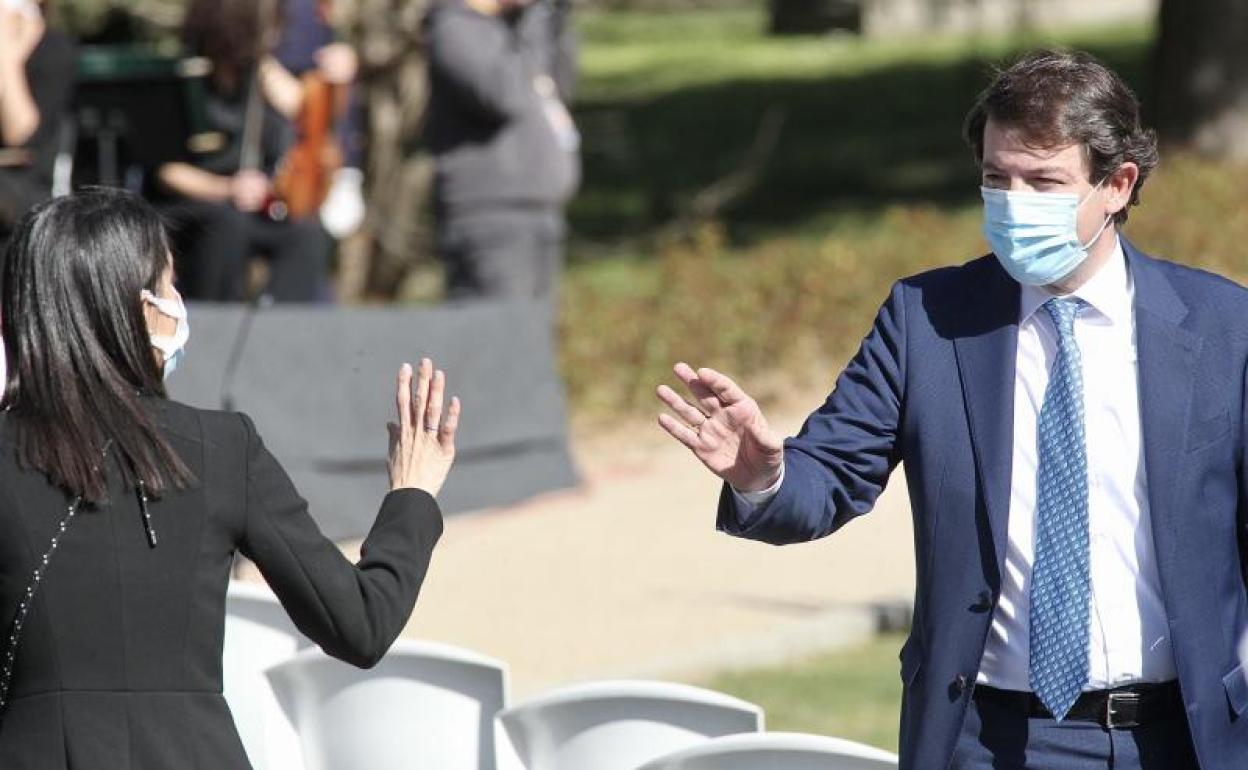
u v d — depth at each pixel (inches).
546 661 706.2
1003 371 352.2
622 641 725.3
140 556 325.7
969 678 346.0
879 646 751.1
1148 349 347.6
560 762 410.3
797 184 2107.5
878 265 1375.5
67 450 325.4
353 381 850.1
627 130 2465.6
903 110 2474.2
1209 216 1504.7
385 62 1413.6
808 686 696.4
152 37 1262.3
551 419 935.7
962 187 2032.5
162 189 978.1
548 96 1007.0
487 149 977.5
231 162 985.5
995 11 3041.3
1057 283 354.6
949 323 358.9
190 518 329.4
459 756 432.8
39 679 323.0
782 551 844.6
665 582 798.5
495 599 779.4
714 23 3565.5
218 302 992.9
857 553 839.7
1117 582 344.5
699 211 1840.6
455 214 988.6
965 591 348.2
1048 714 344.2
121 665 323.3
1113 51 2696.9
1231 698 342.3
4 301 335.9
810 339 1259.2
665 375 1173.7
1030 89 345.7
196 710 327.0
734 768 362.6
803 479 350.9
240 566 719.1
